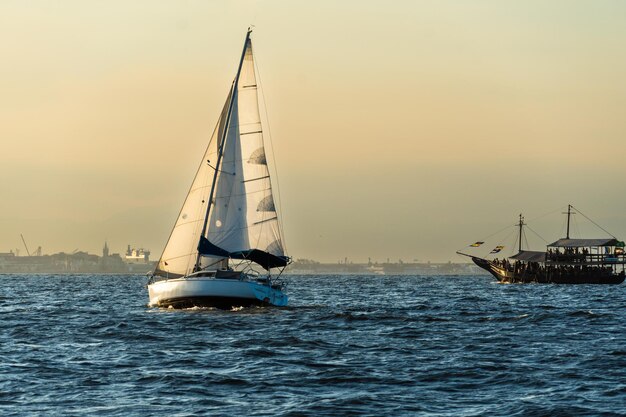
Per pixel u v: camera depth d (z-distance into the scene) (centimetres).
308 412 12156
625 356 17262
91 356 17288
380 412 12212
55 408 12300
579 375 15100
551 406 12569
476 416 11994
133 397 13075
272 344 19225
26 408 12288
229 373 15200
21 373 15075
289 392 13562
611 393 13512
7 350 18250
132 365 16075
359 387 14025
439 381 14562
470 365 16175
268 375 15012
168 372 15262
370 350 18412
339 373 15162
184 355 17475
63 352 17925
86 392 13412
